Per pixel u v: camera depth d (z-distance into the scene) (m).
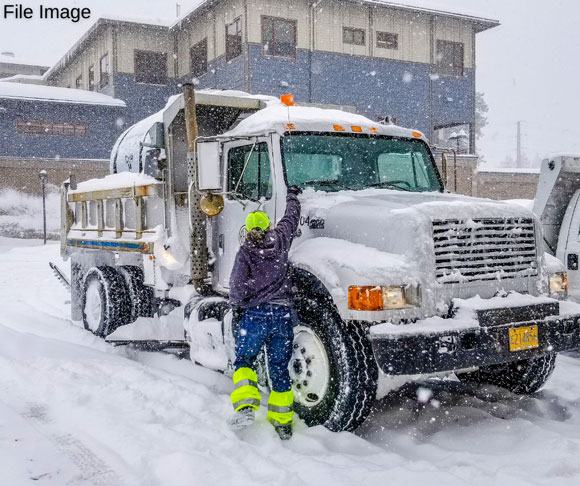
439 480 3.59
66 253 8.88
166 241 6.32
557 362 6.71
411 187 5.99
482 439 4.41
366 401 4.42
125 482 3.59
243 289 4.53
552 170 7.07
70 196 8.70
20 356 6.46
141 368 6.02
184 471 3.63
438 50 31.69
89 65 35.00
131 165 7.75
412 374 4.09
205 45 30.42
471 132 32.56
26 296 11.92
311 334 4.68
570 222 7.17
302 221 5.08
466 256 4.54
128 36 31.56
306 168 5.39
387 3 29.34
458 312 4.35
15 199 30.17
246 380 4.48
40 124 31.44
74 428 4.44
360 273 4.27
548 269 5.04
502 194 33.25
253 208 5.46
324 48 28.42
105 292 7.43
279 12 27.36
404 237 4.41
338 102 28.72
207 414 4.74
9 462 3.83
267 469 3.72
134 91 31.84
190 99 5.96
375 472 3.71
